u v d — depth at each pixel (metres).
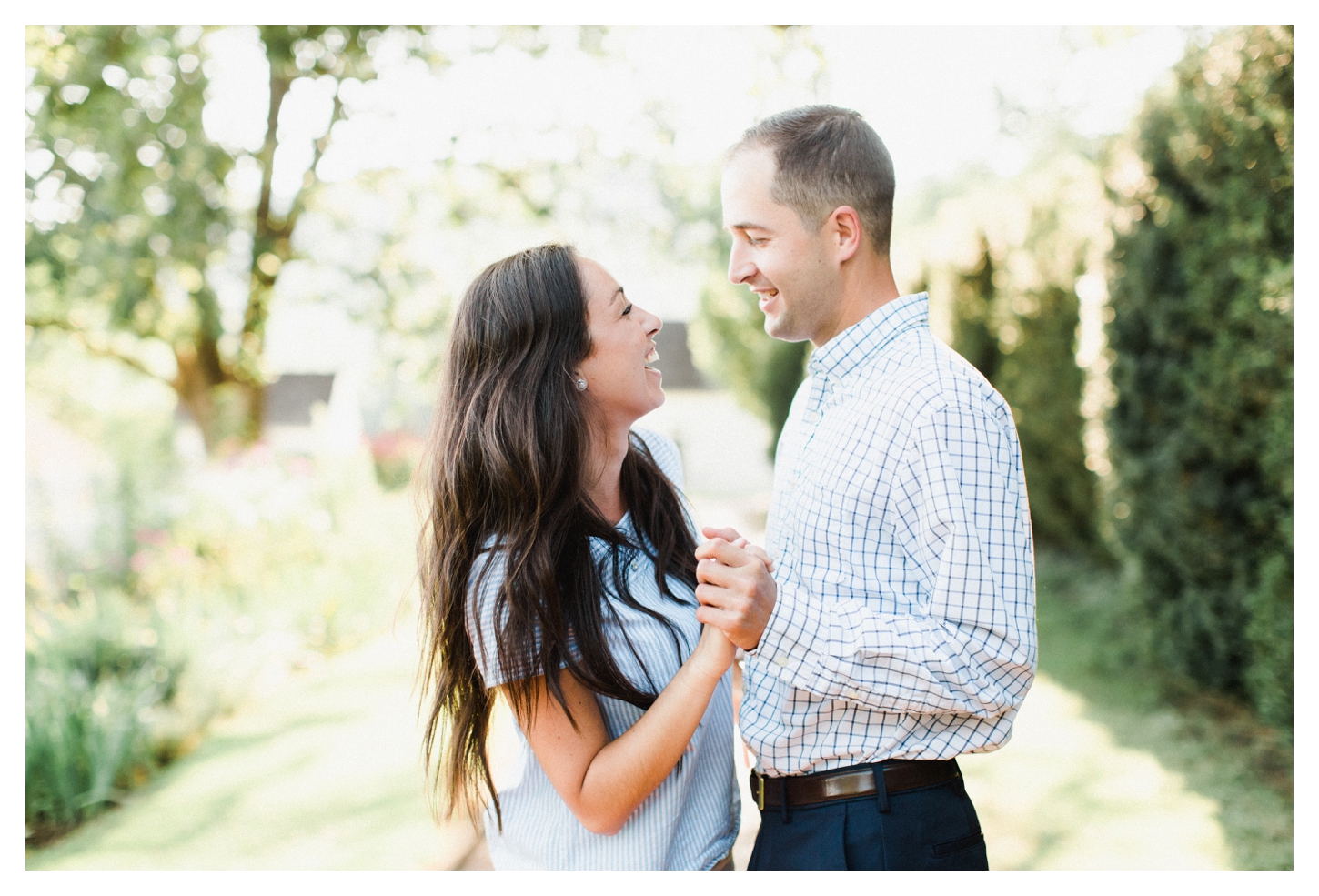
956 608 1.37
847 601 1.41
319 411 8.87
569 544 1.46
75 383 8.94
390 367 9.27
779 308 1.65
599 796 1.37
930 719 1.44
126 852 3.31
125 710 4.02
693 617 1.59
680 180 10.06
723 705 1.66
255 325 9.44
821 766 1.47
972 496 1.40
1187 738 3.84
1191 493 3.99
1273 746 3.66
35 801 3.61
